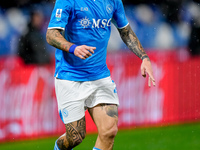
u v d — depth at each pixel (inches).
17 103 878.4
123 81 1002.7
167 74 1068.5
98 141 523.8
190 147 877.2
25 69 880.3
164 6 1489.9
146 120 1048.8
